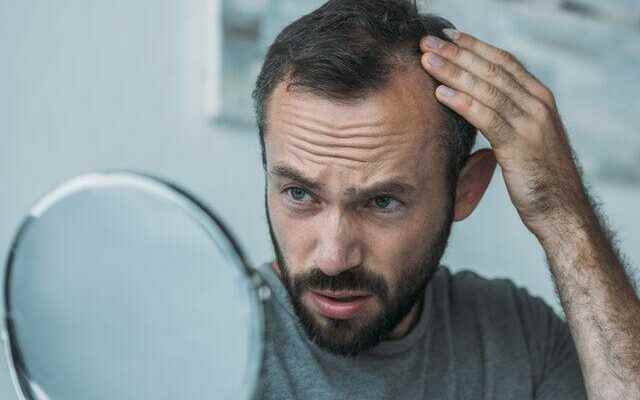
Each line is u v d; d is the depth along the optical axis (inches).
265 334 24.2
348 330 40.1
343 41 38.4
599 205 48.6
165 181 24.8
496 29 82.4
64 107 71.6
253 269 24.3
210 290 24.1
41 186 71.1
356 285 39.4
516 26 83.3
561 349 49.3
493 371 46.8
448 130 40.8
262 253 76.9
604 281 43.2
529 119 42.7
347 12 39.6
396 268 39.8
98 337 24.6
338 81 37.3
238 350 23.9
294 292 40.1
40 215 24.8
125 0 72.9
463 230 82.7
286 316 43.2
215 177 75.4
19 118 70.6
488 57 42.6
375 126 37.6
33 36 70.7
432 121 39.8
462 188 44.9
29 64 70.7
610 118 89.0
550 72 85.6
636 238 91.0
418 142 39.1
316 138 37.6
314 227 39.0
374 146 37.7
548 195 43.4
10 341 25.1
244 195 76.5
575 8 86.0
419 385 44.7
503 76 42.1
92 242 24.5
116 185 24.4
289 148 38.2
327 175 37.8
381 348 43.6
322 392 42.8
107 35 72.6
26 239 24.8
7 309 25.0
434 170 40.2
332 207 38.5
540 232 44.1
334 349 40.4
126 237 24.5
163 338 24.3
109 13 72.5
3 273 25.0
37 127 71.0
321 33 38.8
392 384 43.9
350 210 38.6
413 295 41.2
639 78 90.0
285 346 42.9
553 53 85.5
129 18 73.0
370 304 39.9
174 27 74.5
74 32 71.8
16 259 24.9
